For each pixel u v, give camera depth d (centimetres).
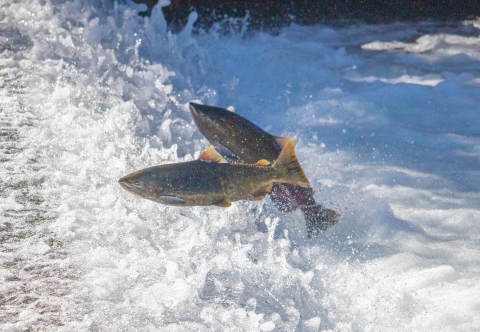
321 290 484
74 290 417
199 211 562
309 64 1556
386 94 1274
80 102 871
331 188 744
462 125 1085
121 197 568
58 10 1383
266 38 1834
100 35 1285
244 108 1189
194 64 1339
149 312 399
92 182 598
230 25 2112
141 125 814
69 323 380
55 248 471
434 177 804
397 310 469
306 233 603
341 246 588
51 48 1125
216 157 456
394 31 2105
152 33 1380
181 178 439
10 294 408
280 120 1125
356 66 1588
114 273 441
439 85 1309
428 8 2372
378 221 645
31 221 512
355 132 1041
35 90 905
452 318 457
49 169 625
